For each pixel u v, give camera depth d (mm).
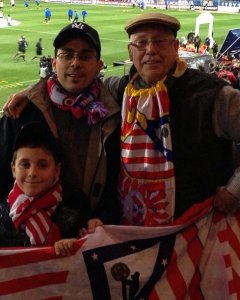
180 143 1122
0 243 1132
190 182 1139
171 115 1118
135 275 1141
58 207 1132
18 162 1106
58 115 1182
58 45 1159
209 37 10750
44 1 27266
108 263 1136
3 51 11039
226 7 21734
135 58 1148
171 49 1128
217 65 7105
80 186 1192
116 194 1222
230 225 1173
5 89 7445
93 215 1205
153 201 1138
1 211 1164
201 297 1174
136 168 1141
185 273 1150
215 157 1140
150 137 1125
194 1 22422
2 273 1103
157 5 23141
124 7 23406
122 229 1138
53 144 1118
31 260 1104
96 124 1170
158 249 1151
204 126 1107
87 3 25984
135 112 1139
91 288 1142
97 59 1187
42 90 1198
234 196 1116
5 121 1207
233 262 1164
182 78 1130
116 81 1293
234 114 1084
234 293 1152
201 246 1162
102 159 1173
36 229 1091
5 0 27828
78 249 1118
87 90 1173
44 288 1127
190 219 1147
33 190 1092
